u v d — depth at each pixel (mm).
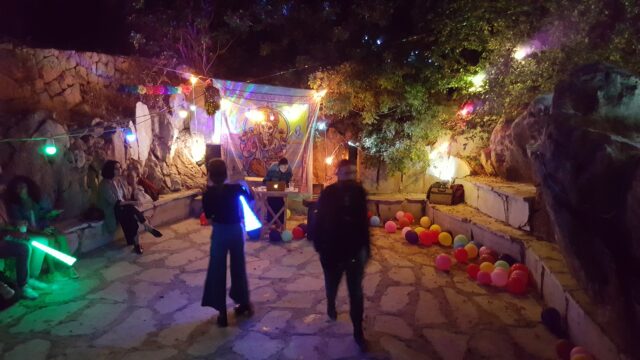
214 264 4613
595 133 3766
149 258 6812
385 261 6852
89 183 7492
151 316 4918
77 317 4859
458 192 8867
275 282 5969
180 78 10391
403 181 10000
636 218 3092
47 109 7395
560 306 4699
